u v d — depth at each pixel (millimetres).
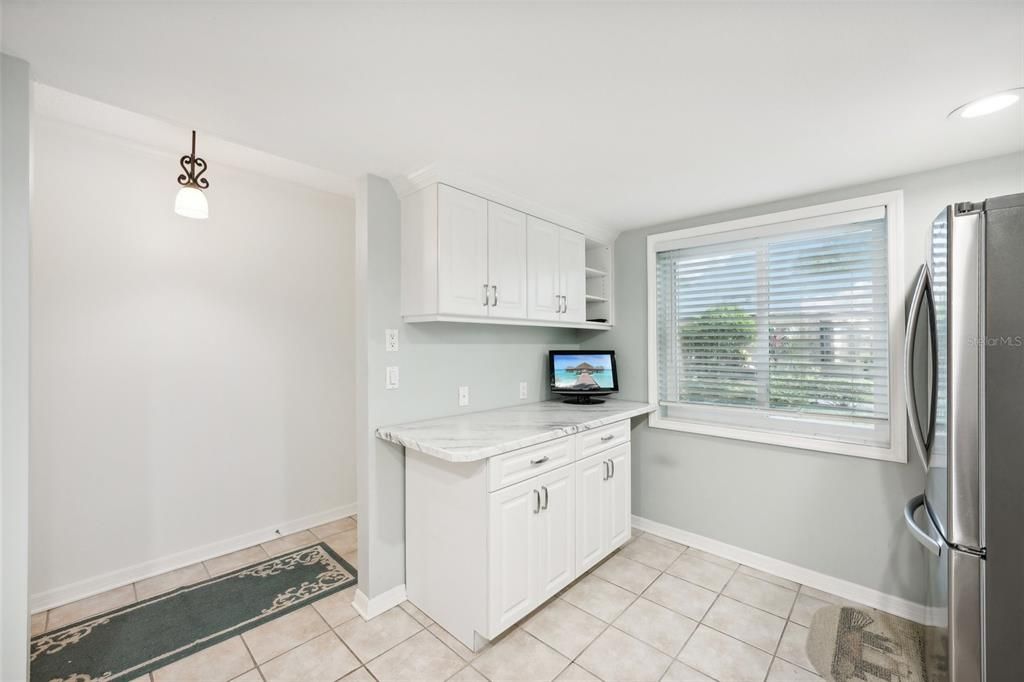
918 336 2080
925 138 1764
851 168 2061
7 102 1229
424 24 1115
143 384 2428
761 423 2621
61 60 1258
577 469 2295
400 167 2066
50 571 2152
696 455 2822
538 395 3168
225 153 2463
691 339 2902
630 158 1957
